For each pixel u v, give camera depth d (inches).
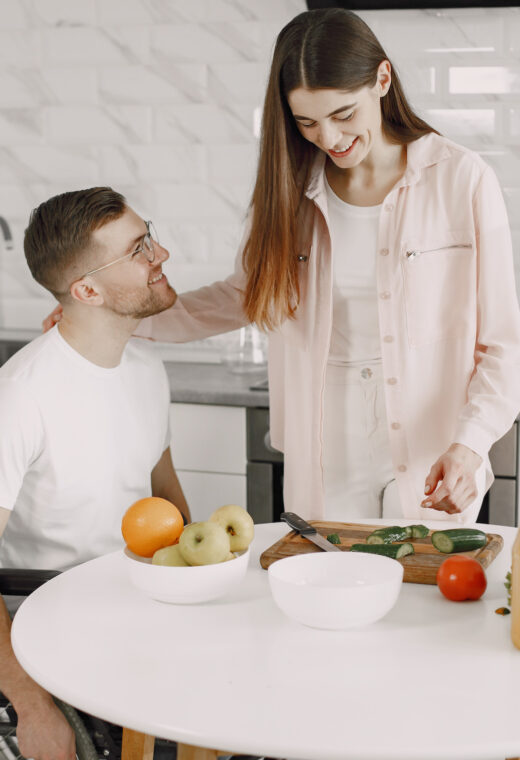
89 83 128.0
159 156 127.3
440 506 68.1
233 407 108.8
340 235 76.1
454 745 39.9
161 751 62.0
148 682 46.3
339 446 79.4
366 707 43.3
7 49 130.1
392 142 74.0
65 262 70.2
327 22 65.7
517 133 114.6
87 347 71.6
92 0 125.5
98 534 71.9
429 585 58.5
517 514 100.7
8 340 131.9
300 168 76.0
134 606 55.7
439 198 73.5
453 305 75.0
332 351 78.7
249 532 58.1
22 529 71.0
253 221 76.4
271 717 42.7
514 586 49.2
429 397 76.1
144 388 76.6
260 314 77.4
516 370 72.5
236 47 121.5
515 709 42.9
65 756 54.7
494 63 113.6
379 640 50.6
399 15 114.7
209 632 51.9
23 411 67.0
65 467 69.2
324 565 55.1
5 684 57.0
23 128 131.7
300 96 66.6
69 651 49.8
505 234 73.6
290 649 49.6
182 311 85.4
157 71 125.0
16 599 72.3
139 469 75.5
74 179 131.3
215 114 124.0
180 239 128.6
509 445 99.3
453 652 48.9
